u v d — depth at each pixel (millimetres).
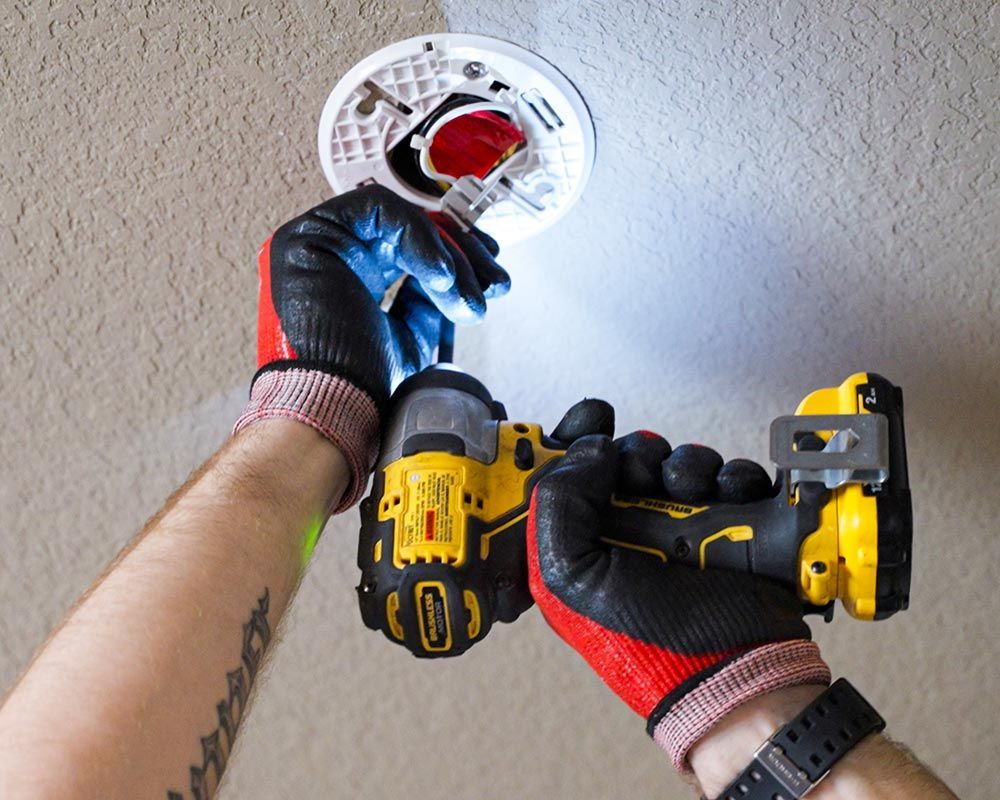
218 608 621
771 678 718
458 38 977
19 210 1133
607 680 763
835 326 1180
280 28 999
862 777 686
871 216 1097
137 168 1104
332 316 875
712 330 1193
